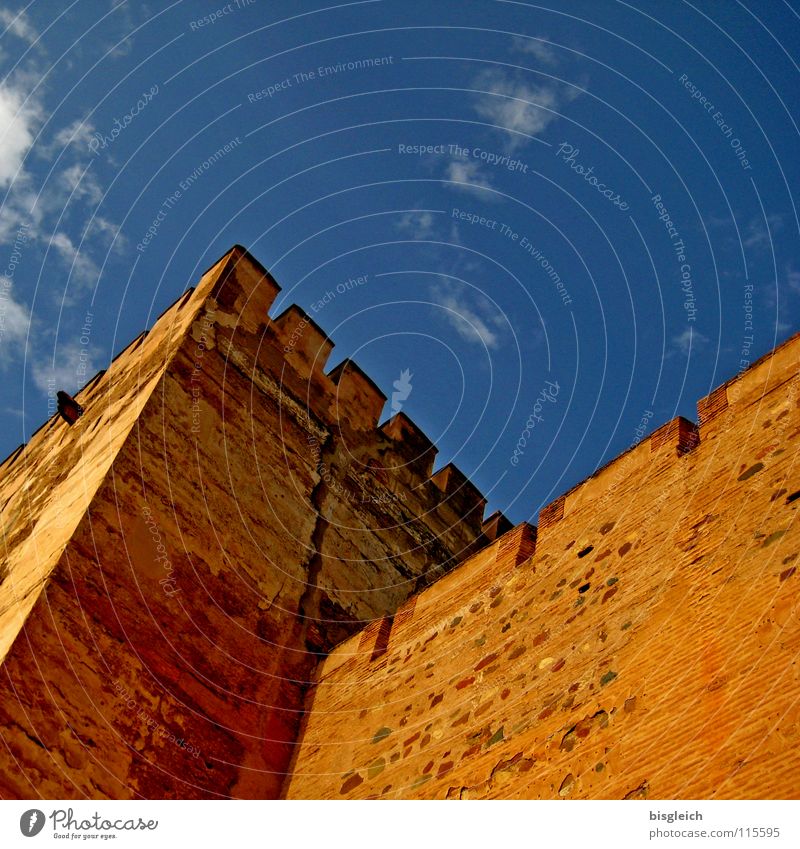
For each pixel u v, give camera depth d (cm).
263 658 1215
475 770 880
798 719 661
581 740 802
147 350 1506
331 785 1045
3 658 976
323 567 1381
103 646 1059
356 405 1647
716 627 769
